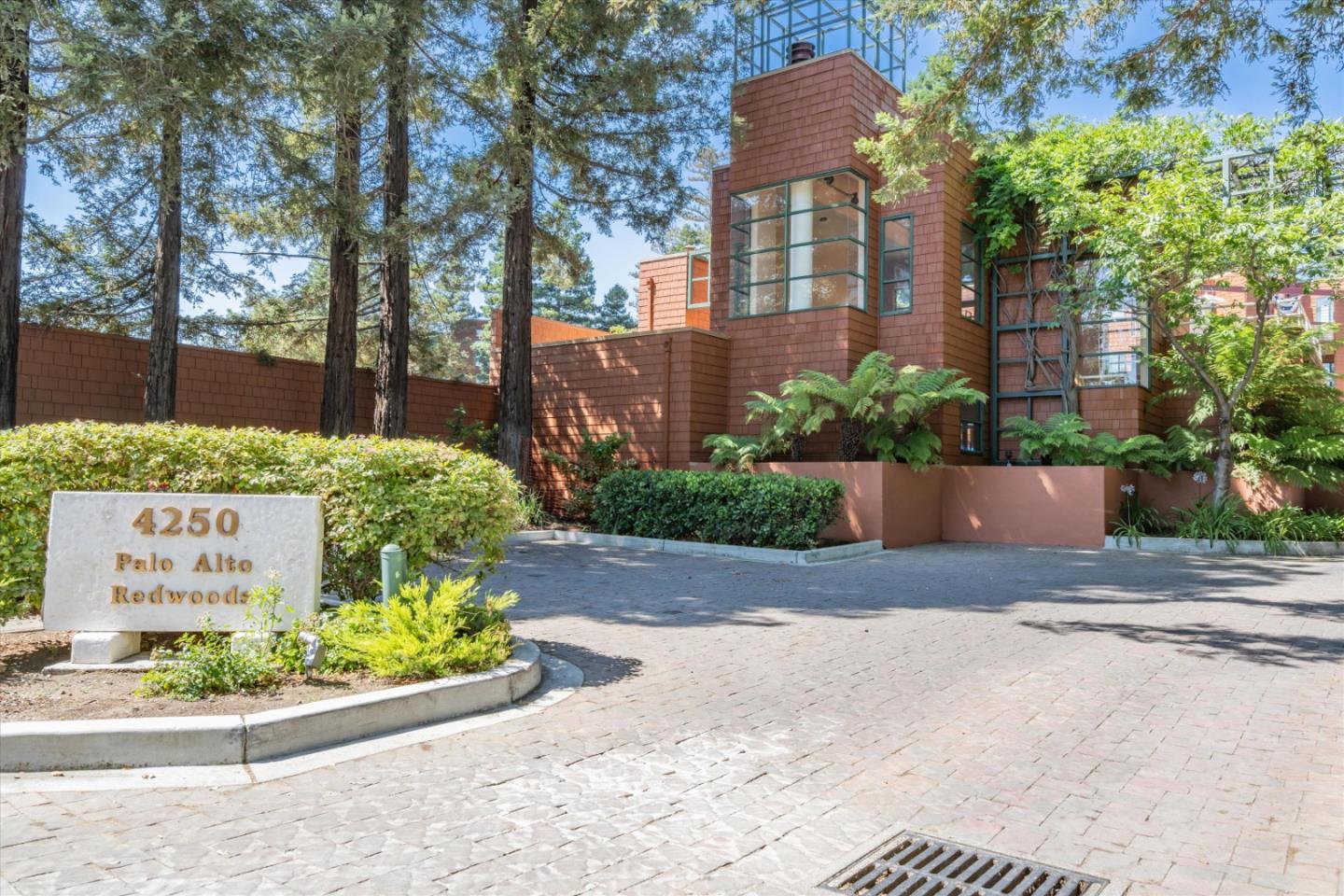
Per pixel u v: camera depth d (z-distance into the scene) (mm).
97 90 9875
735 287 17750
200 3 10648
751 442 15852
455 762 4066
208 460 6035
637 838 3271
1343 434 15820
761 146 17469
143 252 16594
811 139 16766
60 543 5281
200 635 5750
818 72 16719
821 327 16438
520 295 16000
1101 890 2936
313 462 6203
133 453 5910
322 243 17125
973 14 8758
